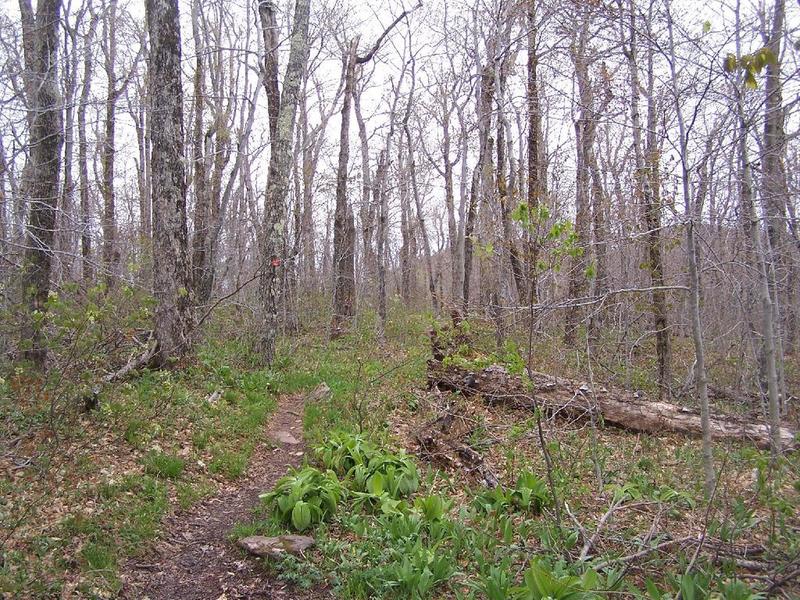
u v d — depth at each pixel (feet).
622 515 16.49
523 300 20.90
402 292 81.66
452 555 13.69
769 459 16.38
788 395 27.50
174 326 28.96
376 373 33.88
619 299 26.66
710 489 14.75
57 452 16.79
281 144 35.24
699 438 24.77
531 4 35.27
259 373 32.19
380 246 58.29
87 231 25.70
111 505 15.43
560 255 14.39
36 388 18.39
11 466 16.26
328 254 93.97
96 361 19.40
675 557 13.55
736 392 28.53
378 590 12.62
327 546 14.52
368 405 26.91
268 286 35.14
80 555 13.15
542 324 21.98
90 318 17.11
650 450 23.22
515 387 26.25
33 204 23.82
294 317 54.08
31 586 11.57
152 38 28.76
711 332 30.25
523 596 11.19
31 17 27.25
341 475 19.47
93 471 16.92
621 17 17.43
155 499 16.49
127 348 26.45
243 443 22.58
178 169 29.25
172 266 29.04
